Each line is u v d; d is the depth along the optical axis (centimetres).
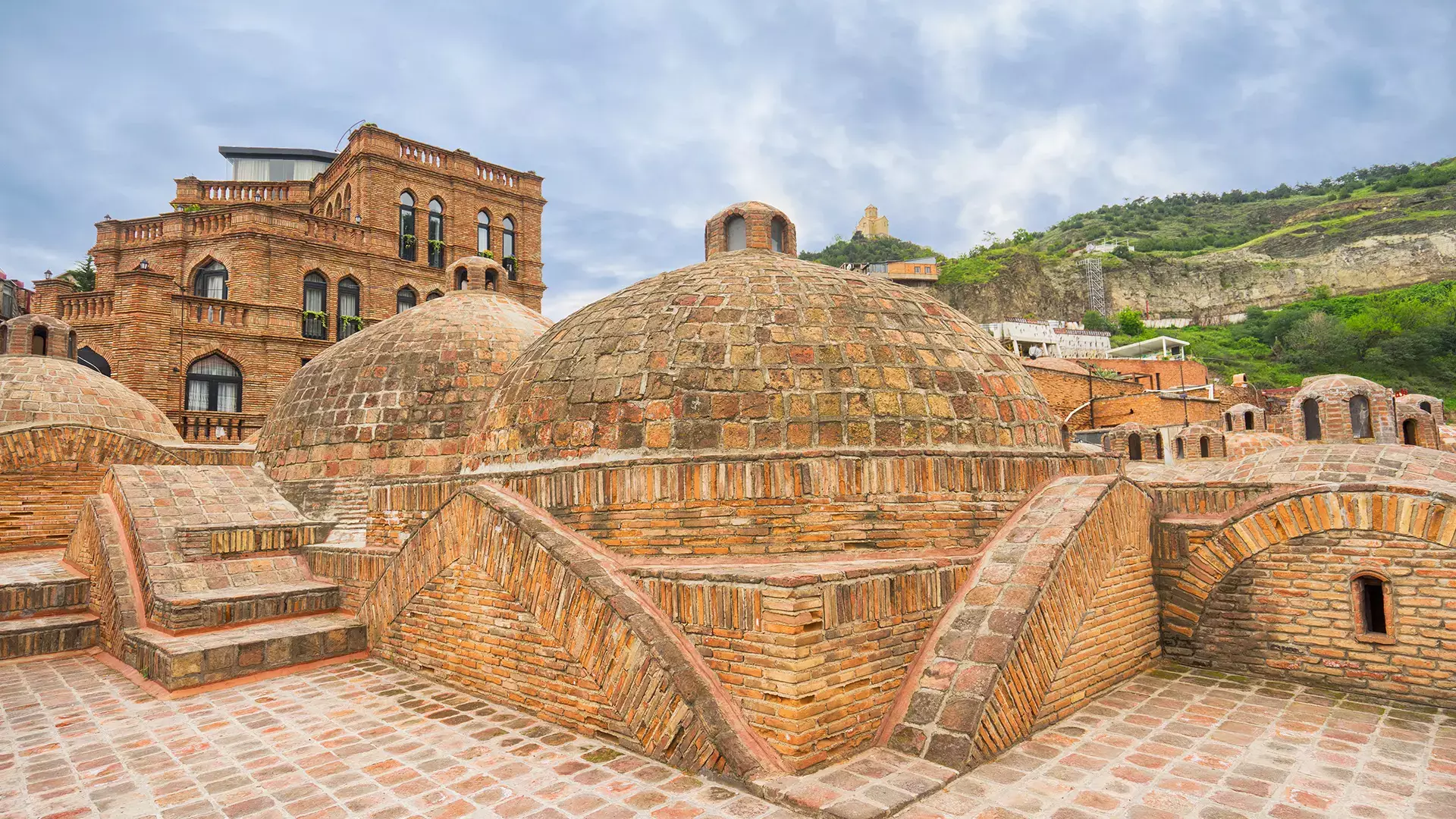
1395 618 706
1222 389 3981
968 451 714
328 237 2491
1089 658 689
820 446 667
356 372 1212
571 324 855
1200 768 541
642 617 586
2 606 962
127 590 923
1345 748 580
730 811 474
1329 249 9131
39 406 1334
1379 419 1427
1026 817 463
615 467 664
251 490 1128
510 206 2972
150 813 490
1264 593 781
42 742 620
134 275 2092
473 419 1147
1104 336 6319
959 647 592
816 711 517
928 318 823
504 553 699
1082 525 681
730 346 720
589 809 483
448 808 491
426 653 800
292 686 769
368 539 958
